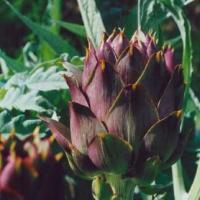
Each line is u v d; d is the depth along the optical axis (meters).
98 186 0.66
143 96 0.62
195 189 0.76
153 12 0.89
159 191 0.69
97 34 0.87
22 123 0.82
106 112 0.63
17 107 0.82
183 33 0.85
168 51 0.65
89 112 0.63
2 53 0.96
